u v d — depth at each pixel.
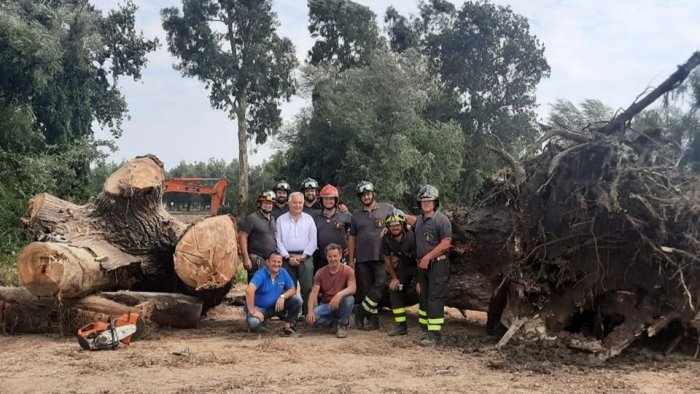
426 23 49.25
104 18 35.12
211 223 8.23
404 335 8.43
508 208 8.54
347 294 8.24
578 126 8.66
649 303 7.08
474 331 8.91
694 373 6.24
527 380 5.85
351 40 45.41
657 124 7.87
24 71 21.89
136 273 8.88
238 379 5.72
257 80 44.09
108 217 8.71
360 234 8.73
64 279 7.30
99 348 7.01
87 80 29.05
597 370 6.33
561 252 7.38
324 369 6.23
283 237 9.03
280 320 9.70
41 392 5.21
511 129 44.53
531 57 46.12
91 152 22.41
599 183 7.00
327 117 35.91
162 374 5.89
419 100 36.91
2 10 22.94
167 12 43.84
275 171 43.84
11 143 20.77
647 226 6.82
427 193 7.94
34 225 8.63
